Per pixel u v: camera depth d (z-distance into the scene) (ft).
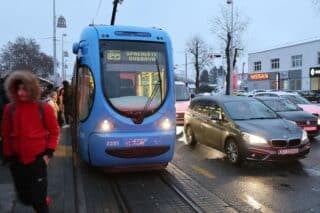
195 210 23.97
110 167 30.78
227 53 135.23
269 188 28.89
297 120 47.98
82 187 28.50
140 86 31.01
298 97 63.52
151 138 30.48
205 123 41.57
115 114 30.07
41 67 174.91
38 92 18.52
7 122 18.52
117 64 30.91
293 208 24.52
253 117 38.09
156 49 31.91
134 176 31.73
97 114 30.14
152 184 29.66
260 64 275.39
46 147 18.58
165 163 31.96
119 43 31.32
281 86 253.03
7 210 22.59
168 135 30.99
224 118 38.32
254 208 24.43
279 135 34.24
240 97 41.68
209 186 29.35
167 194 27.25
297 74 243.60
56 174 31.83
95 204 25.04
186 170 34.22
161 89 31.35
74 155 38.88
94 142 30.17
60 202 24.88
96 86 30.37
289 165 36.09
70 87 59.31
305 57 238.48
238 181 30.71
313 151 42.70
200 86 228.02
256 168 35.09
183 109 62.69
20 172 18.58
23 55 166.91
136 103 30.60
